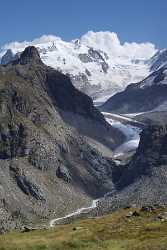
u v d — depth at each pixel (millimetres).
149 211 159500
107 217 165750
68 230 146250
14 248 117312
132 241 115938
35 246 118375
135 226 137875
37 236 138500
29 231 155625
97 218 169375
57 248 117188
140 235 124938
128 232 130125
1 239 131125
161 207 162500
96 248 110812
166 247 105375
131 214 159000
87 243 119000
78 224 159250
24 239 128875
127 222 146375
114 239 122375
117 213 171750
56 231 147000
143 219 148875
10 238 134125
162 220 142750
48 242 121250
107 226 143750
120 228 137375
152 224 137000
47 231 149250
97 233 133125
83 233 134500
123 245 111438
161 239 114500
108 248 109188
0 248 117438
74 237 128375
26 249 116812
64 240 122875
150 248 105875
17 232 158000
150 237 120062
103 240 123312
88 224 156500
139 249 105875
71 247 117250
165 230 128125
